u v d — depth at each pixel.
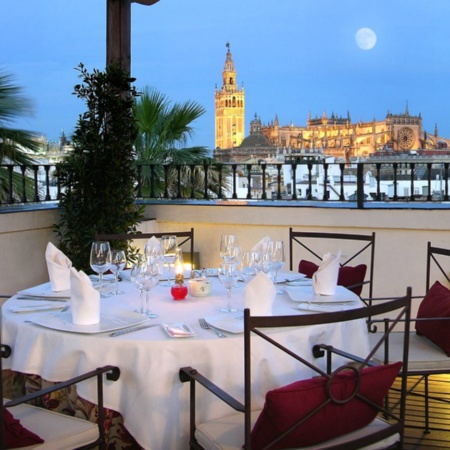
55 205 4.90
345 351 2.31
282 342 2.05
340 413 1.63
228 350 1.98
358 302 2.49
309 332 2.12
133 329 2.09
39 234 4.61
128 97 4.70
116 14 4.91
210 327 2.11
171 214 5.17
